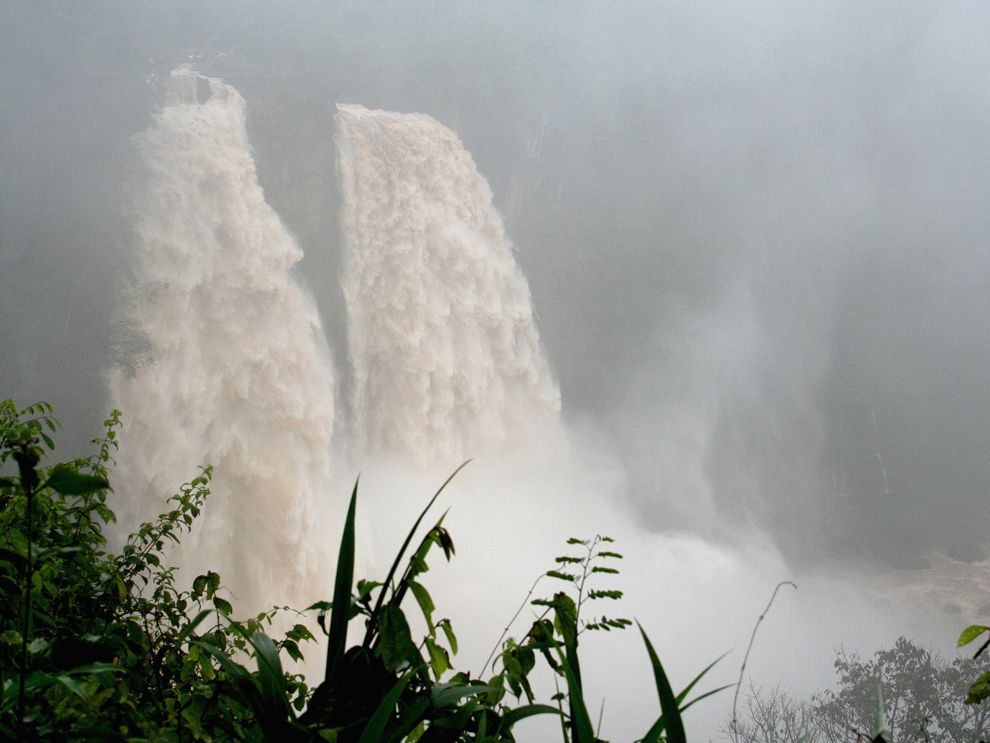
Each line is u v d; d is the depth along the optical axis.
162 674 3.64
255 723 2.65
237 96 45.56
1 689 2.00
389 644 2.18
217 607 4.06
